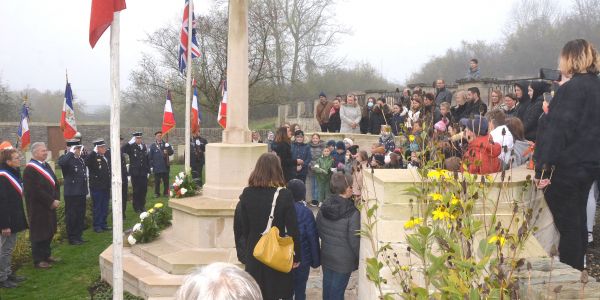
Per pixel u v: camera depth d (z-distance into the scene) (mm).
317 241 4648
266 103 26000
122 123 30266
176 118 29203
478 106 7242
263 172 4285
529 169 3967
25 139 11234
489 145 3492
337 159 9992
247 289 1496
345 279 4500
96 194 9359
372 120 11945
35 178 7105
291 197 4258
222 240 6344
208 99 23812
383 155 7438
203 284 1487
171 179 16641
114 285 4254
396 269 2801
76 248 8227
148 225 6777
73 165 8500
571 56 3244
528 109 5707
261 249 3963
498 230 2479
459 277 2348
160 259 5988
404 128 3553
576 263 3346
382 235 3326
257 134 12398
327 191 10094
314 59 29406
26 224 6641
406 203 3381
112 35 4160
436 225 2752
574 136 3182
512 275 2420
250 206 4238
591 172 3215
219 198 6730
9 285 6379
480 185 2740
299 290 4734
